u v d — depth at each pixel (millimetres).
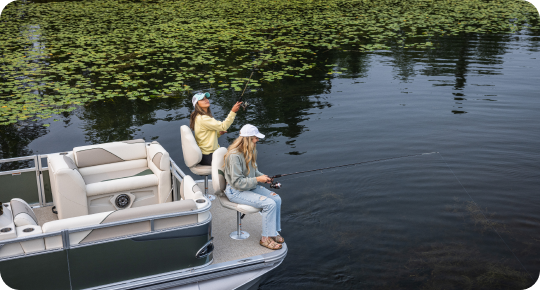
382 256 3977
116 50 12578
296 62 11484
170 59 11586
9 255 2709
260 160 5961
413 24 17109
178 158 6078
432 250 4078
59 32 15484
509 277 3713
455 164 5898
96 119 7480
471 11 20734
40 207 4168
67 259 2867
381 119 7578
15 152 6211
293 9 21250
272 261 3484
